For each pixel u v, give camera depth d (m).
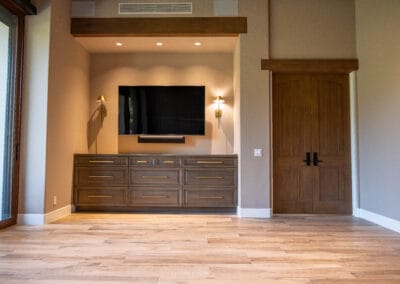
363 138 4.89
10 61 4.21
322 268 2.70
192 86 5.91
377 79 4.48
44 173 4.28
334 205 5.11
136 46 5.64
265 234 3.84
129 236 3.70
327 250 3.21
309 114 5.18
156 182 5.21
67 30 4.94
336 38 5.08
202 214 5.13
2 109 4.10
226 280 2.42
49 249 3.16
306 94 5.20
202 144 5.96
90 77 6.01
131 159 5.23
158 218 4.79
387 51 4.23
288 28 5.09
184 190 5.20
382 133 4.36
